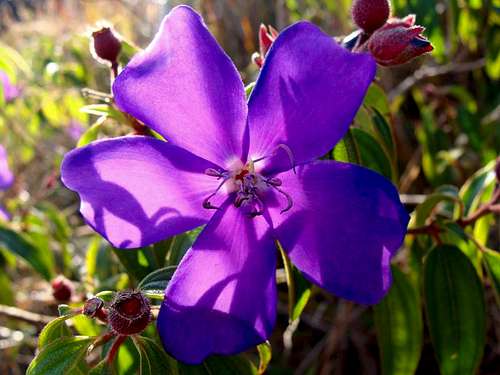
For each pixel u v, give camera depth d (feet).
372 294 0.41
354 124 0.62
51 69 1.05
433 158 1.00
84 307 0.42
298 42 0.39
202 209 0.43
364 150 0.60
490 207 0.66
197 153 0.42
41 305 1.02
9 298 0.93
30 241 0.85
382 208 0.40
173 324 0.40
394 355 0.66
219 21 1.39
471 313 0.63
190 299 0.40
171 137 0.41
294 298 0.55
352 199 0.41
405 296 0.65
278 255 0.79
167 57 0.39
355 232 0.41
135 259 0.57
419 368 0.95
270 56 0.39
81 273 0.91
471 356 0.64
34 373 0.43
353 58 0.39
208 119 0.41
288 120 0.41
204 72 0.40
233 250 0.42
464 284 0.63
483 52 1.27
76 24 1.55
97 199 0.40
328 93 0.40
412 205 1.13
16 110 1.19
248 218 0.43
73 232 1.16
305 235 0.42
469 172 1.15
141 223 0.41
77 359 0.44
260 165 0.43
